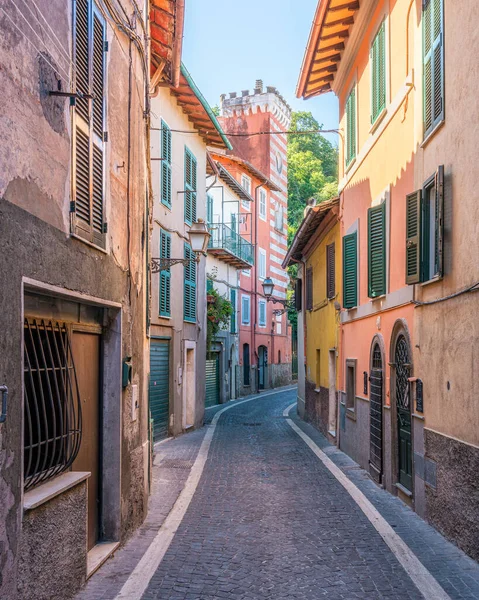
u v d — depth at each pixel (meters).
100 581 5.99
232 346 33.44
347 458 14.14
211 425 21.61
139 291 8.47
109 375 7.18
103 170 6.59
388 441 10.50
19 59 4.43
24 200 4.50
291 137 51.69
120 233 7.36
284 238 44.59
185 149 19.75
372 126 11.99
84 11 6.05
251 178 37.62
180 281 19.03
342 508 9.20
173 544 7.31
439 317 7.88
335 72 15.21
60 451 5.45
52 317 5.67
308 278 22.42
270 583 6.00
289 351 46.94
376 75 11.84
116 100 7.32
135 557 6.77
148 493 9.48
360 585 5.93
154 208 16.16
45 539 4.87
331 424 17.38
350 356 14.52
